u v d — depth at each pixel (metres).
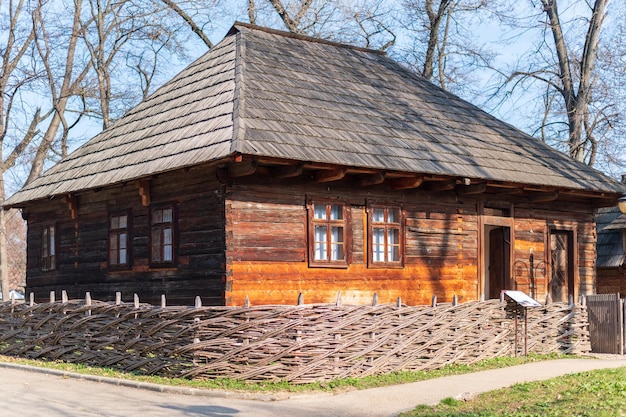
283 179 17.08
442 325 15.78
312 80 20.09
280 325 13.72
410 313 15.28
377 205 18.53
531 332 17.69
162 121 19.38
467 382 14.09
